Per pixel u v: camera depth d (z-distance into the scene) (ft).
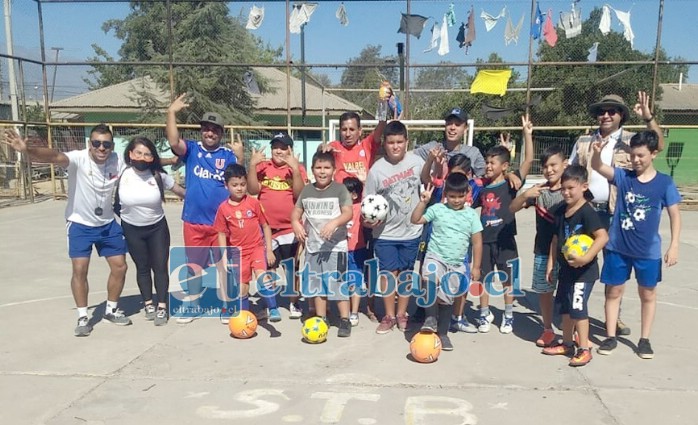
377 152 17.87
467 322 16.70
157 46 81.51
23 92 46.47
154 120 66.59
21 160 50.21
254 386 12.56
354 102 80.18
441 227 14.76
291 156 16.62
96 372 13.35
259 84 71.00
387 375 13.19
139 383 12.73
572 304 13.69
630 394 12.17
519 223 37.91
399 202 15.93
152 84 74.13
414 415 11.19
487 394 12.16
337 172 17.48
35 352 14.65
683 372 13.41
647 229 13.94
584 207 13.64
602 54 62.59
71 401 11.84
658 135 14.17
